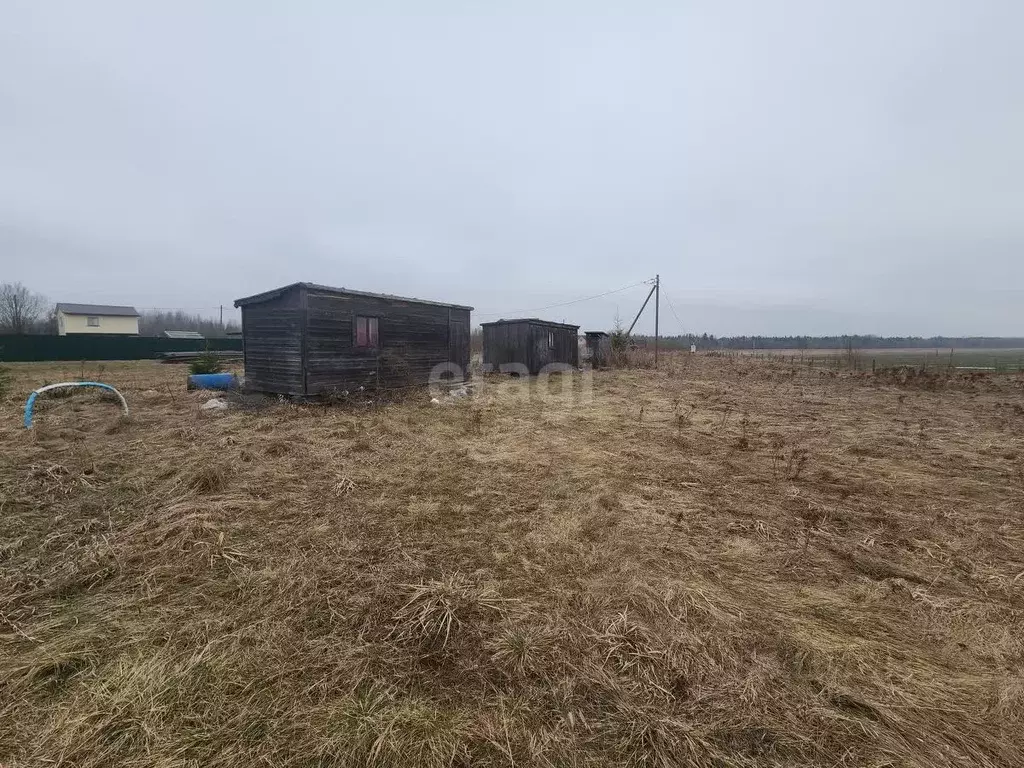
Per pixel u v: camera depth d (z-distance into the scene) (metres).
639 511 4.20
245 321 10.11
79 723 1.82
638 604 2.66
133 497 4.30
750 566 3.22
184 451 5.86
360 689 2.03
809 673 2.15
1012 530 3.85
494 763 1.70
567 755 1.72
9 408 9.09
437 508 4.18
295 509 4.06
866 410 9.92
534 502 4.39
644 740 1.78
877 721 1.89
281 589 2.79
